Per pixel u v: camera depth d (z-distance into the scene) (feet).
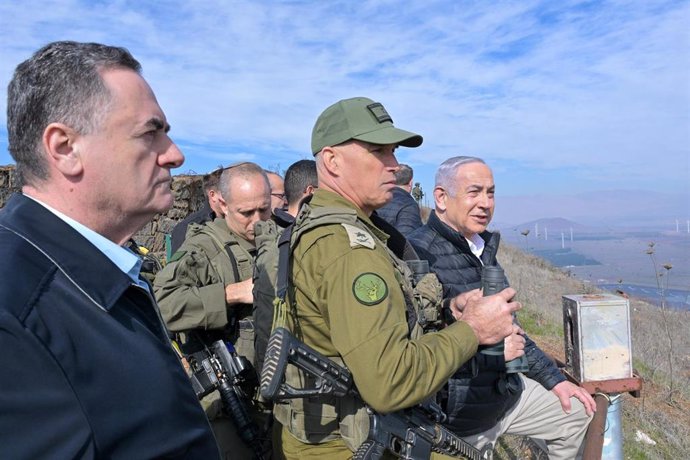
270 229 7.95
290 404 6.14
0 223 3.54
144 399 3.47
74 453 3.03
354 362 5.04
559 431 9.54
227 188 9.85
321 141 6.48
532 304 31.22
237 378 8.53
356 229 5.70
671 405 17.24
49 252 3.46
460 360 5.51
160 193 4.18
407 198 15.92
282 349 5.18
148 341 3.76
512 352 7.28
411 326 5.90
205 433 3.99
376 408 5.06
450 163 9.87
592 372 8.40
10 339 2.94
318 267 5.57
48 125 3.65
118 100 3.81
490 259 10.32
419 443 5.86
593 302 8.36
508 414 9.34
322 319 5.64
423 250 9.20
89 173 3.78
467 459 6.61
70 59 3.71
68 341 3.21
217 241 9.64
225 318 8.54
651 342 23.02
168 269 8.84
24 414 2.93
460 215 9.60
